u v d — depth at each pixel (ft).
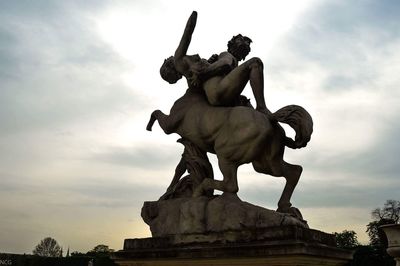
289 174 19.38
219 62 20.47
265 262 15.24
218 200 18.29
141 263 19.11
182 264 17.60
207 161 20.81
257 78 19.22
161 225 19.85
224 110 19.36
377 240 147.84
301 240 15.10
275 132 18.99
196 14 21.08
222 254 16.20
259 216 16.87
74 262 170.91
